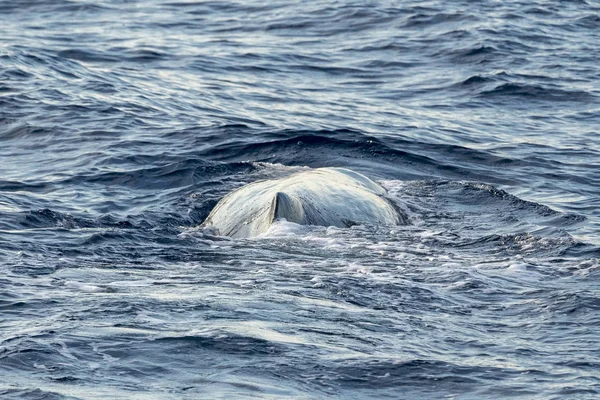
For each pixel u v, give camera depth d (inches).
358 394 1438.2
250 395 1387.8
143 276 1962.4
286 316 1711.4
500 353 1620.3
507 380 1507.1
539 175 3161.9
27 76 4097.0
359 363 1525.6
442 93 4293.8
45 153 3169.3
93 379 1416.1
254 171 3009.4
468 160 3297.2
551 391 1470.2
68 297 1782.7
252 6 6092.5
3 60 4303.6
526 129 3750.0
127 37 5177.2
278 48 5054.1
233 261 2110.0
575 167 3255.4
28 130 3398.1
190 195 2738.7
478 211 2659.9
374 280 1983.3
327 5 6013.8
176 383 1417.3
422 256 2199.8
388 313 1785.2
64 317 1659.7
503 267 2130.9
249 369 1477.6
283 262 2107.5
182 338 1571.1
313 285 1925.4
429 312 1813.5
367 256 2177.7
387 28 5492.1
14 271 1962.4
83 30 5319.9
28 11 5812.0
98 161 3073.3
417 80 4505.4
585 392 1466.5
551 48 5083.7
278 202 2357.3
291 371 1481.3
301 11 5900.6
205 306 1734.7
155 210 2578.7
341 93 4244.6
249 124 3545.8
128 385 1401.3
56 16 5703.7
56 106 3678.6
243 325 1642.5
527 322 1785.2
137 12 5920.3
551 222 2578.7
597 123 3882.9
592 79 4534.9
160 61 4667.8
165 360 1493.6
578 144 3548.2
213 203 2657.5
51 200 2674.7
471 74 4539.9
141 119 3575.3
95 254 2134.6
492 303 1887.3
